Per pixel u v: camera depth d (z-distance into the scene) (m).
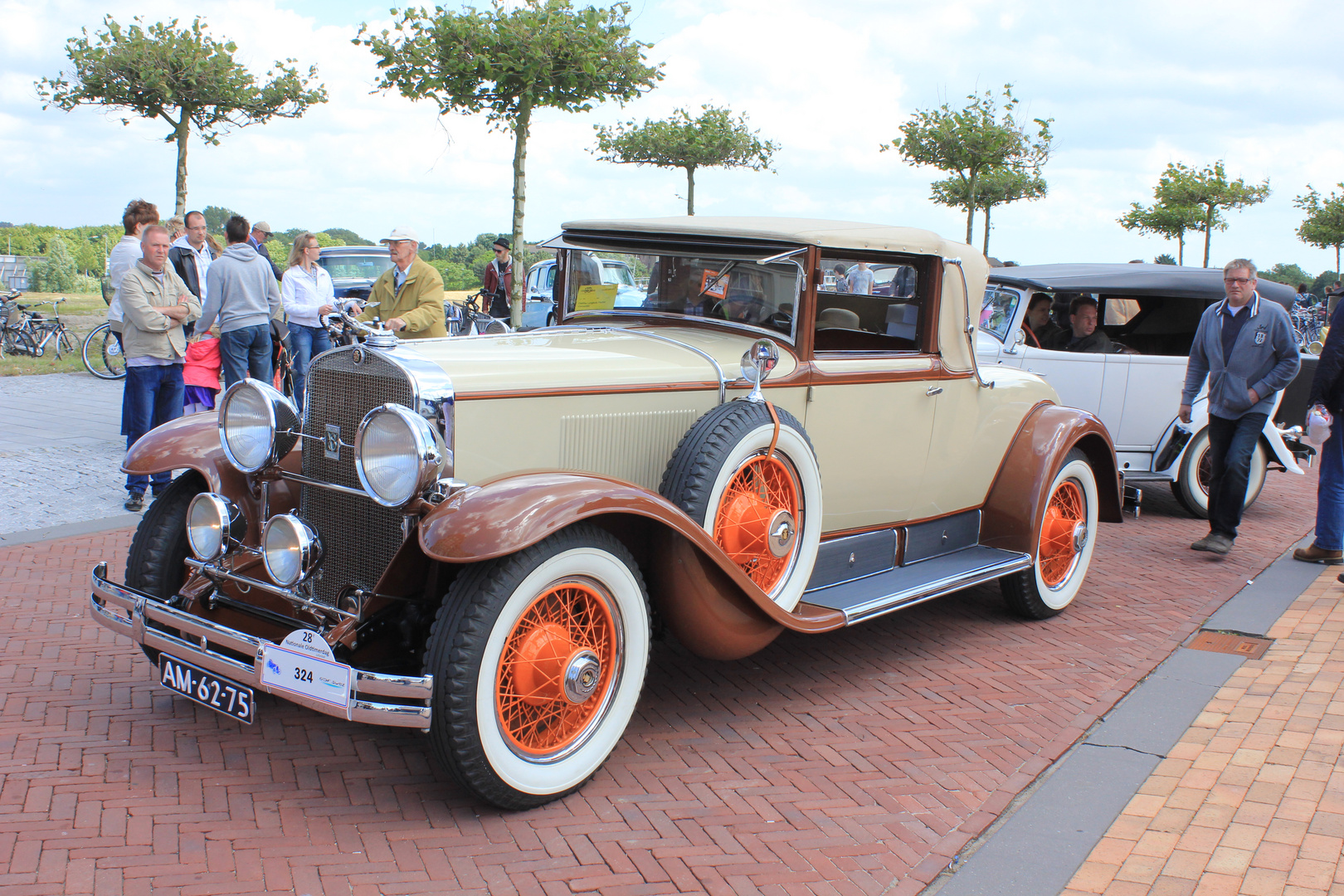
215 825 2.79
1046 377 7.11
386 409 2.82
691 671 4.24
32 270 40.59
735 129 22.17
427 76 11.11
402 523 2.99
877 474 4.25
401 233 6.45
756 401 3.51
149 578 3.47
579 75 11.59
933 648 4.63
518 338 3.89
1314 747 3.53
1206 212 26.09
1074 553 5.17
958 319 4.51
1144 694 4.09
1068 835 2.96
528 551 2.78
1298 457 8.06
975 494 4.86
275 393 3.29
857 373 4.01
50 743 3.24
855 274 4.05
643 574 3.33
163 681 3.22
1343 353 5.77
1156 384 7.34
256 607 3.38
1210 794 3.20
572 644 2.95
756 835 2.90
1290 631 4.89
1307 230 31.42
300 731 3.45
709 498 3.30
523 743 2.98
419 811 2.93
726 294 4.11
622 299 4.48
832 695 4.02
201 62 14.26
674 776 3.26
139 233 7.89
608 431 3.42
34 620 4.35
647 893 2.57
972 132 18.25
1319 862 2.77
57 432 8.71
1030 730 3.72
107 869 2.54
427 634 3.11
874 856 2.81
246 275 7.07
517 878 2.61
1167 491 8.84
